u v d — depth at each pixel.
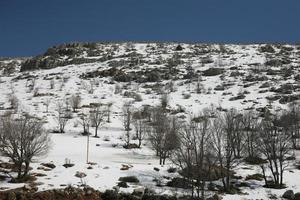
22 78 164.25
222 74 145.88
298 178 52.41
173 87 132.62
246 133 67.94
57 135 82.50
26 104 115.19
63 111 105.44
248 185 49.00
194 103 110.94
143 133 86.06
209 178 48.19
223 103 108.31
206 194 44.12
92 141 79.31
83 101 117.19
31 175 47.19
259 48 199.00
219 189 46.75
